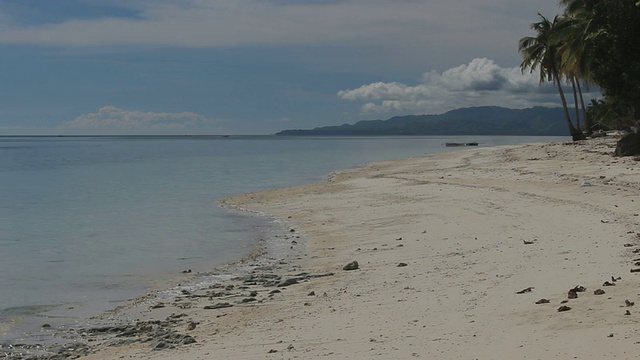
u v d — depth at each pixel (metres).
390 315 11.70
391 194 33.50
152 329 12.98
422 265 16.64
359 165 66.31
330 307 13.20
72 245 23.84
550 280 12.67
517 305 10.91
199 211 32.84
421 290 13.60
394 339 9.96
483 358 8.34
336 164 71.50
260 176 56.16
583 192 26.98
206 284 17.02
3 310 14.90
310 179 50.84
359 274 16.47
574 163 39.72
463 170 43.88
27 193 44.94
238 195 39.25
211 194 41.41
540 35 62.53
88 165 81.56
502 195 28.67
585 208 22.91
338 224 25.84
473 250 17.88
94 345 12.13
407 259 17.78
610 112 60.59
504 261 15.60
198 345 11.30
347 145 169.88
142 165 79.94
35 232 27.28
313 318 12.37
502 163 46.81
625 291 10.75
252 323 12.68
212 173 62.00
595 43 41.69
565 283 12.16
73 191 46.00
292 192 39.00
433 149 115.06
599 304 10.10
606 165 36.09
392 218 25.80
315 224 26.44
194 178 55.88
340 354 9.44
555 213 22.59
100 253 22.09
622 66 40.47
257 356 9.91
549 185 30.48
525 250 16.69
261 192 40.12
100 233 26.64
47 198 41.56
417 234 21.77
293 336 11.09
